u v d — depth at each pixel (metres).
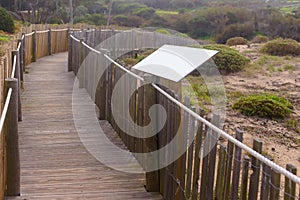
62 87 8.66
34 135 5.44
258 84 10.88
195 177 2.98
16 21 29.31
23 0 33.28
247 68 12.62
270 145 6.07
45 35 14.66
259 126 7.02
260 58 14.82
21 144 5.06
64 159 4.59
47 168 4.32
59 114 6.50
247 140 6.21
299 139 6.40
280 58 15.19
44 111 6.68
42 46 14.25
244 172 2.35
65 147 4.99
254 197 2.27
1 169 3.31
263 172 2.18
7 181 3.61
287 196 2.01
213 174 2.75
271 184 2.09
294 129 6.96
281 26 25.88
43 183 3.95
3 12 20.86
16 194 3.64
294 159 5.52
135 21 29.58
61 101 7.37
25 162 4.48
